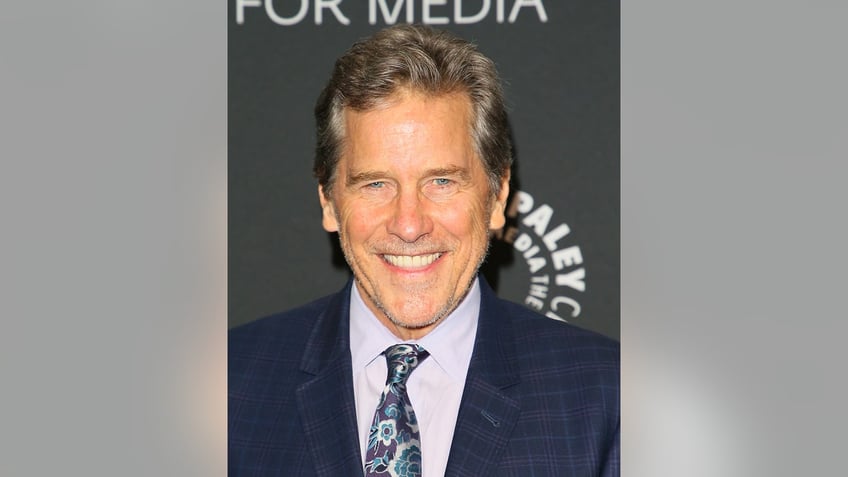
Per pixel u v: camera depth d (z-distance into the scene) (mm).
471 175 1713
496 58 2486
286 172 2486
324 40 2494
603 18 2482
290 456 1804
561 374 1864
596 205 2484
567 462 1790
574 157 2482
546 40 2482
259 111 2496
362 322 1827
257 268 2484
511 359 1849
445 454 1758
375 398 1798
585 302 2484
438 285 1734
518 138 2488
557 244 2486
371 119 1680
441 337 1797
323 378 1810
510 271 2488
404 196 1674
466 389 1772
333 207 1772
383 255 1737
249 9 2506
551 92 2482
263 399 1868
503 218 1828
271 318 1989
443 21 2496
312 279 2475
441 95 1681
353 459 1732
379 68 1675
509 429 1763
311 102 2492
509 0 2486
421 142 1668
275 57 2500
